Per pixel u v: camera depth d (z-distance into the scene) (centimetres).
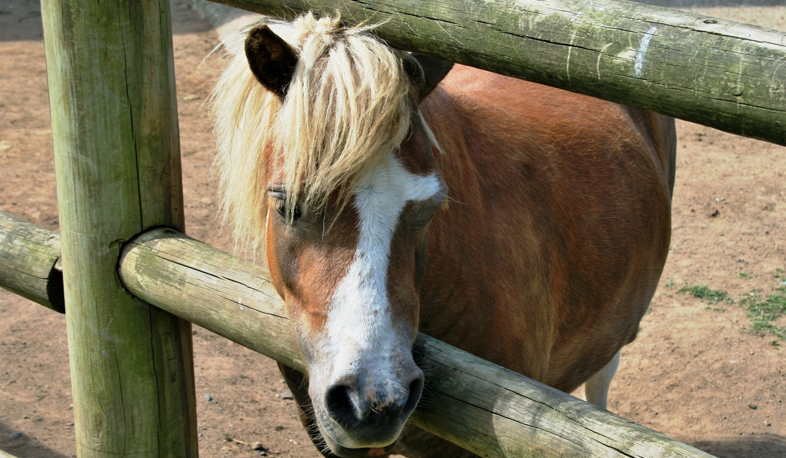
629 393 332
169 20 171
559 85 118
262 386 335
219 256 166
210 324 163
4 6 867
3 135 571
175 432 193
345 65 137
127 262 173
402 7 133
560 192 224
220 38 786
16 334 358
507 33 118
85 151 166
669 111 106
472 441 129
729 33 98
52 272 188
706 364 346
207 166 537
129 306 177
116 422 187
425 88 161
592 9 110
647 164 264
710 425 309
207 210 479
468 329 189
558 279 224
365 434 130
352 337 132
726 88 97
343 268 137
